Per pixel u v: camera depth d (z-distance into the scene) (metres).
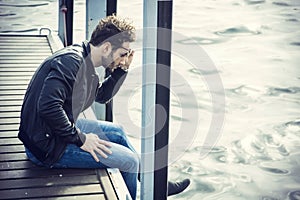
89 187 3.55
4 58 6.67
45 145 3.63
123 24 3.58
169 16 3.16
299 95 9.71
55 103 3.40
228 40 12.77
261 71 10.88
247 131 8.12
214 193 6.22
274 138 7.91
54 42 7.57
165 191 3.46
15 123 4.55
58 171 3.74
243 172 6.79
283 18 14.32
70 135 3.52
